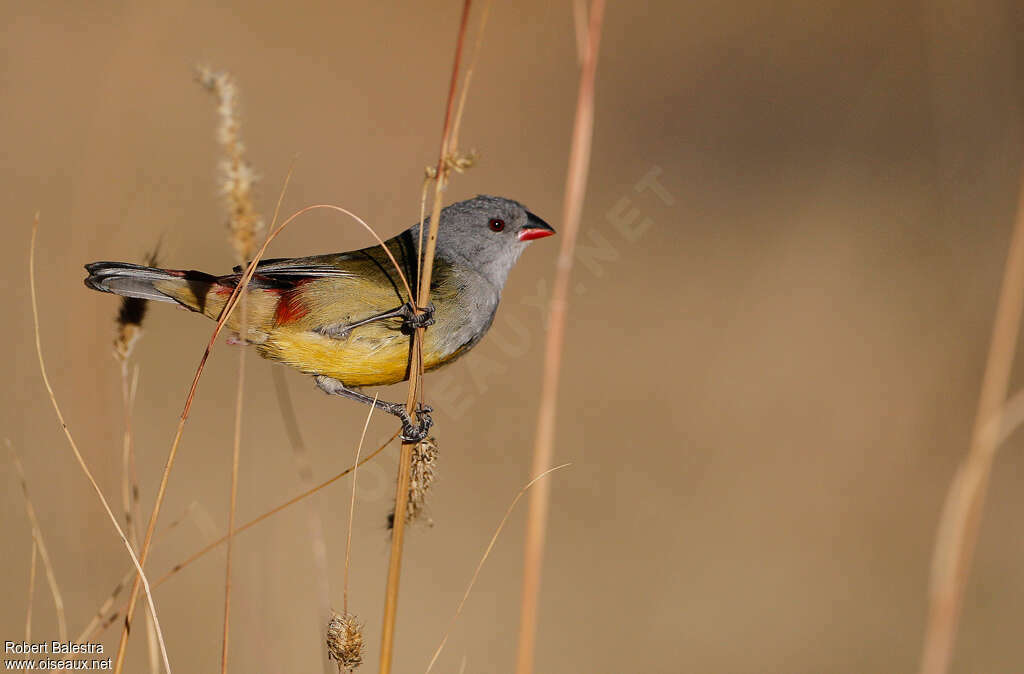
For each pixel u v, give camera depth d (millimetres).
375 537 11492
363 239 16906
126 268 6352
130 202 7559
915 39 21406
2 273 14695
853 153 19281
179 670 9172
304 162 18359
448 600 11211
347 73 21281
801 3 22766
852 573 11547
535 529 4867
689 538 12047
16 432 12398
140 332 6191
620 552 11844
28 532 10758
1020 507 12375
